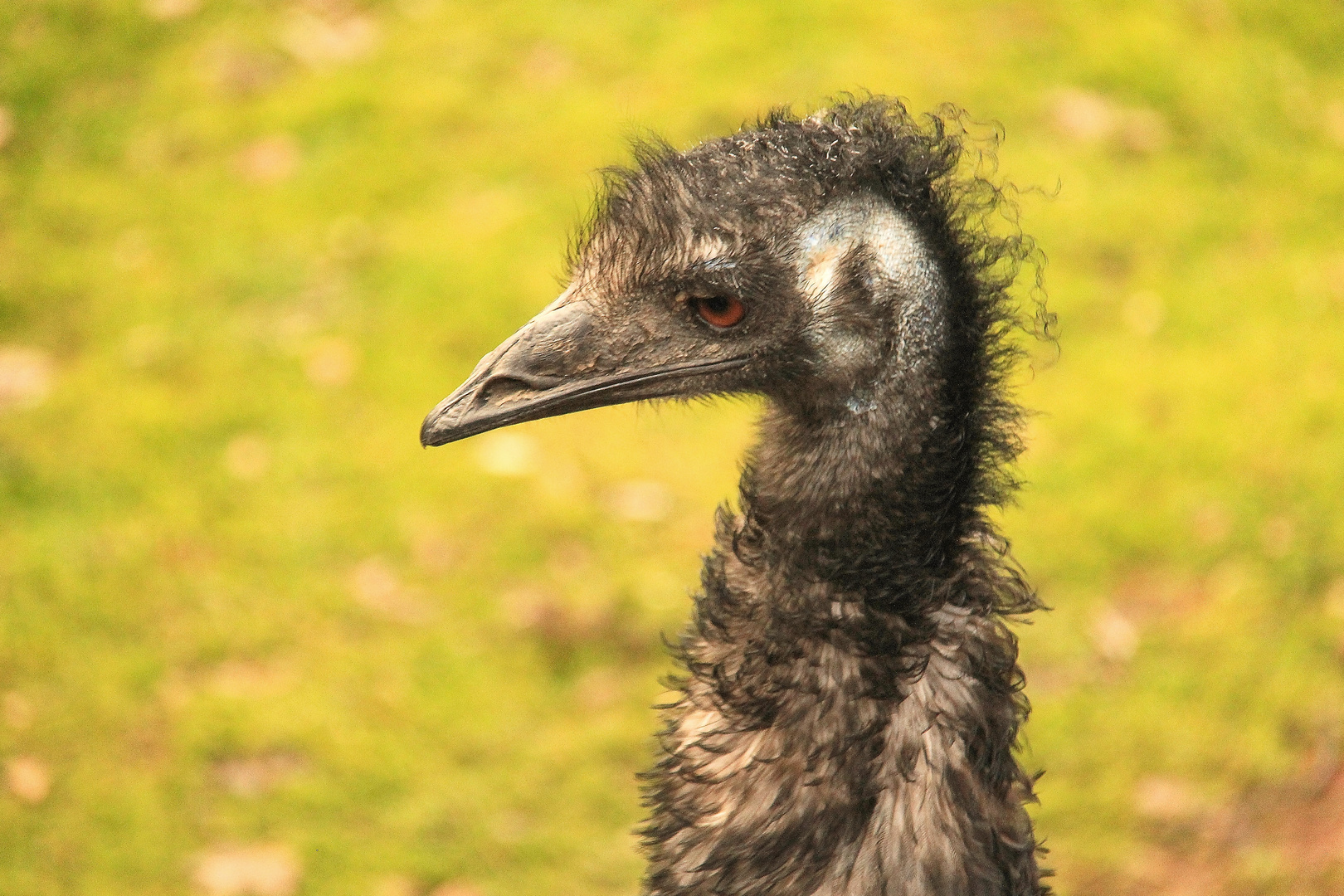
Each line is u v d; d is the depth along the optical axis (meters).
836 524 6.63
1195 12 20.72
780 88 18.55
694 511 14.70
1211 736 12.79
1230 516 14.41
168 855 12.12
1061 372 15.97
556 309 7.07
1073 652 13.45
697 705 7.16
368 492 14.83
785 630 6.73
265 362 16.12
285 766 12.80
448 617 13.84
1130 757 12.72
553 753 12.89
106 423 15.51
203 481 14.96
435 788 12.67
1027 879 7.11
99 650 13.56
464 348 16.12
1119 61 19.66
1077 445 15.16
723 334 6.79
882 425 6.57
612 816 12.50
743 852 6.79
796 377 6.67
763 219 6.56
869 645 6.61
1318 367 15.93
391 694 13.27
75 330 16.62
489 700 13.26
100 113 19.36
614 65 19.28
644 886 7.46
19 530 14.51
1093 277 17.05
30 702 13.13
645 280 6.85
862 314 6.50
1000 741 6.84
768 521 6.88
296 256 17.27
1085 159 18.42
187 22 20.44
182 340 16.42
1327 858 11.80
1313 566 13.94
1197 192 18.28
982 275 6.93
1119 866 12.04
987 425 6.89
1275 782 12.47
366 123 18.89
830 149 6.61
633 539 14.44
